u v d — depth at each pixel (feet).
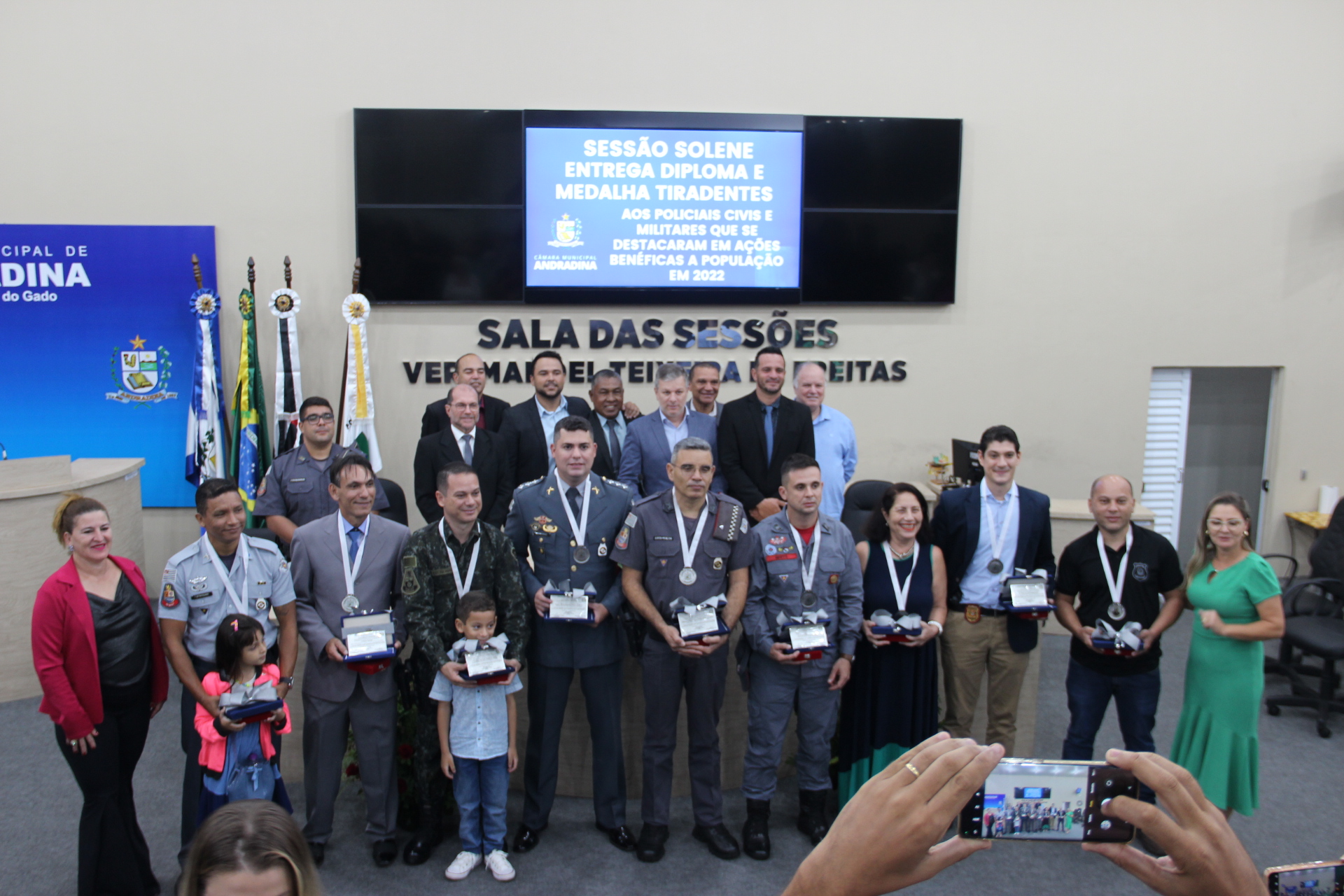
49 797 11.05
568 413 14.83
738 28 18.07
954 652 10.69
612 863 9.86
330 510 12.85
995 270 19.07
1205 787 10.02
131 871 8.78
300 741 11.51
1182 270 19.35
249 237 17.71
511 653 9.46
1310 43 18.94
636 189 17.98
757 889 9.41
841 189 18.35
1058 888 9.53
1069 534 17.11
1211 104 18.97
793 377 18.98
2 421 17.65
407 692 10.18
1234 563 9.86
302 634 9.53
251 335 17.08
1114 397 19.56
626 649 10.85
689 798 11.37
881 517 10.52
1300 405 19.97
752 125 18.03
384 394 18.21
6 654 13.58
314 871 3.10
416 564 9.43
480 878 9.54
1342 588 14.33
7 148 17.08
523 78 17.81
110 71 17.13
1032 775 3.18
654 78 18.04
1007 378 19.36
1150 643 10.09
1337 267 19.56
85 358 17.66
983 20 18.45
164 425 17.88
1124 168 19.01
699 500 9.78
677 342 18.65
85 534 8.43
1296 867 3.07
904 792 1.84
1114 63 18.74
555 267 18.02
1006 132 18.75
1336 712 13.64
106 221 17.43
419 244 17.70
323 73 17.49
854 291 18.62
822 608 9.95
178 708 13.51
